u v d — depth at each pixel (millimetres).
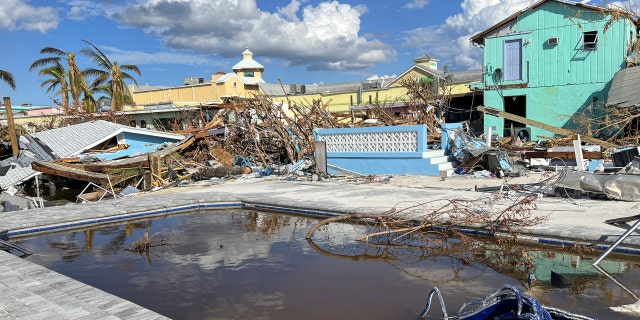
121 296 6680
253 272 7570
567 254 7809
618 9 22172
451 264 7656
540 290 6234
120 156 23312
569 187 11539
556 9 26062
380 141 19359
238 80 48688
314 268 7691
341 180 17844
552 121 26562
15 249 9547
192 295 6602
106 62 42906
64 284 6375
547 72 26547
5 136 35094
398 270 7445
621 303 5680
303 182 17906
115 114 36125
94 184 18047
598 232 7887
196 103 45500
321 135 21234
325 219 10898
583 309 5527
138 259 8570
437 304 5961
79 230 11258
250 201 13508
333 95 45969
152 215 12742
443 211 9977
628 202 10516
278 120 24859
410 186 15258
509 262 7531
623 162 14141
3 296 5953
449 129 19391
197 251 8961
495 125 28109
